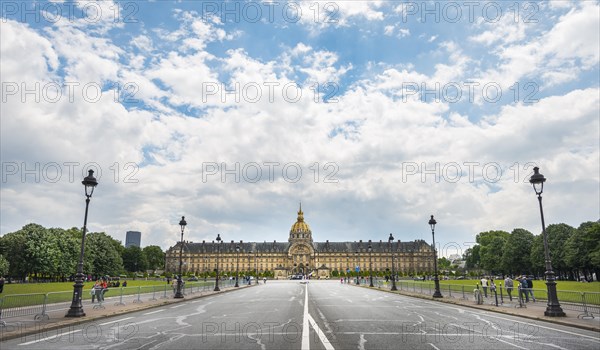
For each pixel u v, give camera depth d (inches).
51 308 1063.0
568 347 570.6
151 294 1680.6
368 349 545.3
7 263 3353.8
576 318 877.8
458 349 550.6
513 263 4579.2
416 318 920.9
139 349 550.3
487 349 552.4
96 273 4603.8
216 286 2303.2
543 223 976.3
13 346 578.2
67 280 4394.7
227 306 1280.8
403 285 2498.8
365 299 1642.5
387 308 1195.9
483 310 1128.8
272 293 2199.8
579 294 1039.6
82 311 910.4
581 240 3619.6
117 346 572.4
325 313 1037.8
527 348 561.6
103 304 1269.7
